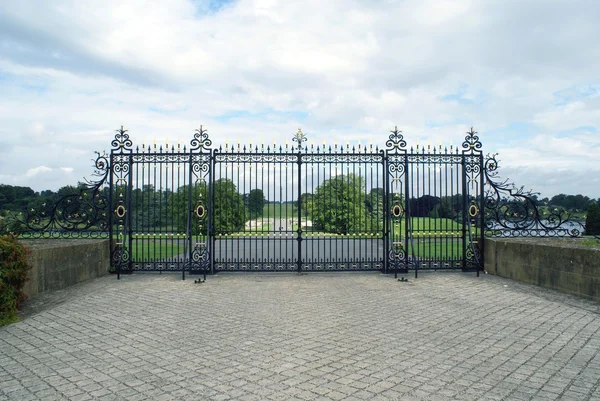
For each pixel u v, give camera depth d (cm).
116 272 1292
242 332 708
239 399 459
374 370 541
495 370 543
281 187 1283
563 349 625
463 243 1327
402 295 998
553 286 1055
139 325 753
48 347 636
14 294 804
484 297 977
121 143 1281
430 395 470
